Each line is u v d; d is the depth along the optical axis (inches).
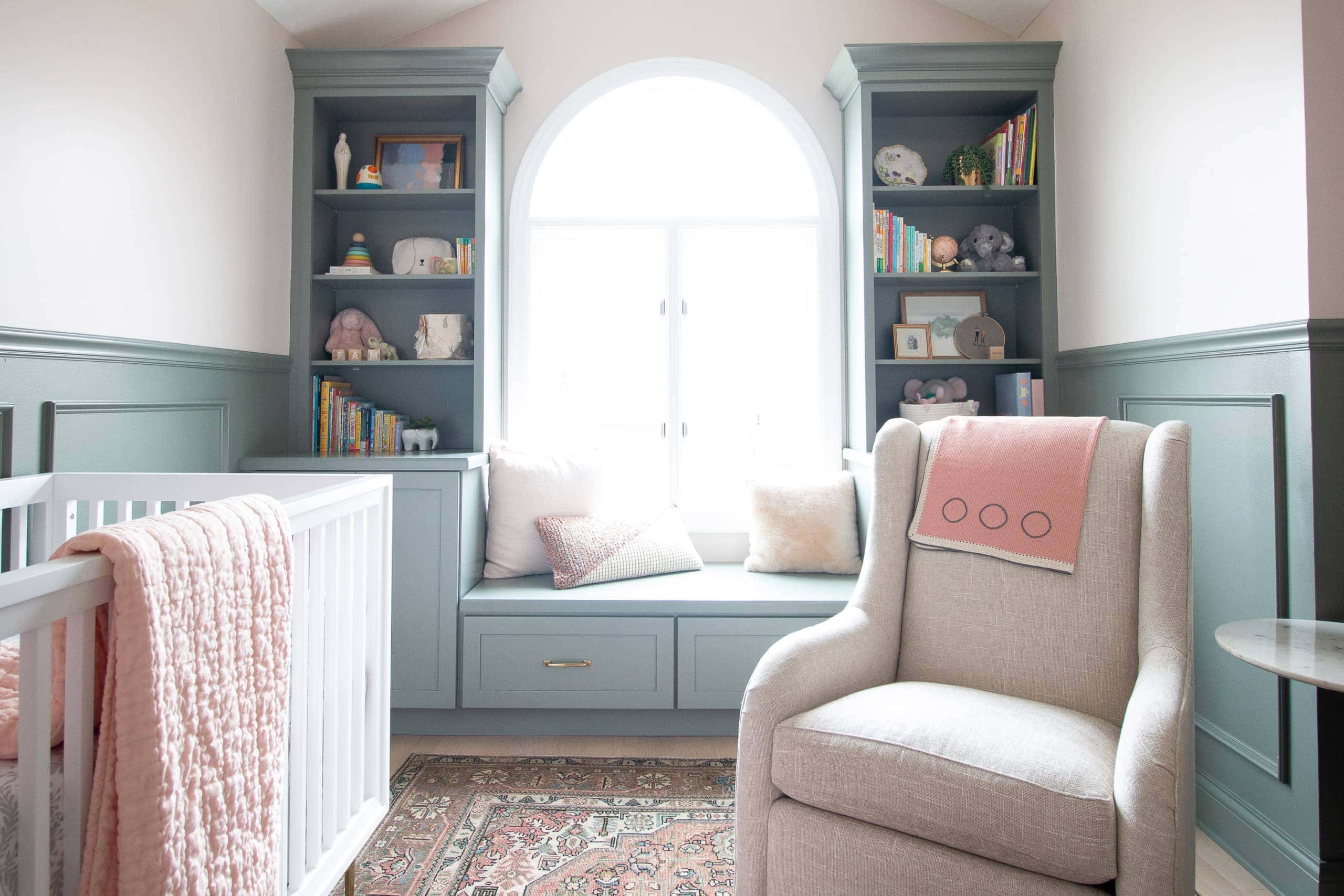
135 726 33.9
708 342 123.6
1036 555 64.5
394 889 67.0
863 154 110.0
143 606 34.2
